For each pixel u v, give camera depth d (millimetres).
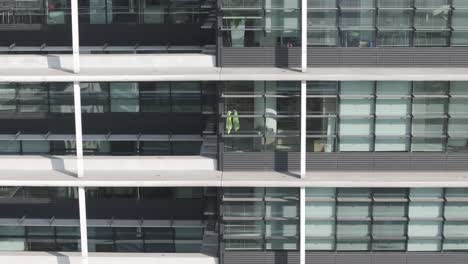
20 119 32406
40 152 32594
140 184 27359
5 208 31953
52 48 32969
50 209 31953
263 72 26688
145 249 32250
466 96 27016
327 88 27031
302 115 26938
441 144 27453
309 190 27672
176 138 32250
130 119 32344
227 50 27203
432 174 27406
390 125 27328
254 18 26922
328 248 28094
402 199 27609
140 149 32438
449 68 27016
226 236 28000
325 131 27391
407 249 28062
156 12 32938
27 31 33156
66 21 33062
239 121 27359
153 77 26594
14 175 28000
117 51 32844
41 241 32031
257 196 27656
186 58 27531
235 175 27500
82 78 26828
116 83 32094
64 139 32344
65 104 32281
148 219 32219
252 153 27641
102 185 27531
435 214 27766
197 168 28141
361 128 27344
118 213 32188
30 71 27375
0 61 27922
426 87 27000
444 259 28047
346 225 27906
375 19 26797
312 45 27047
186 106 32219
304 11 26312
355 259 28094
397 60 27062
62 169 28531
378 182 26922
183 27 32969
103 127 32438
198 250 32281
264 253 28016
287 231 27906
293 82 26891
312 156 27578
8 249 32000
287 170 27734
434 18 26781
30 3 33031
